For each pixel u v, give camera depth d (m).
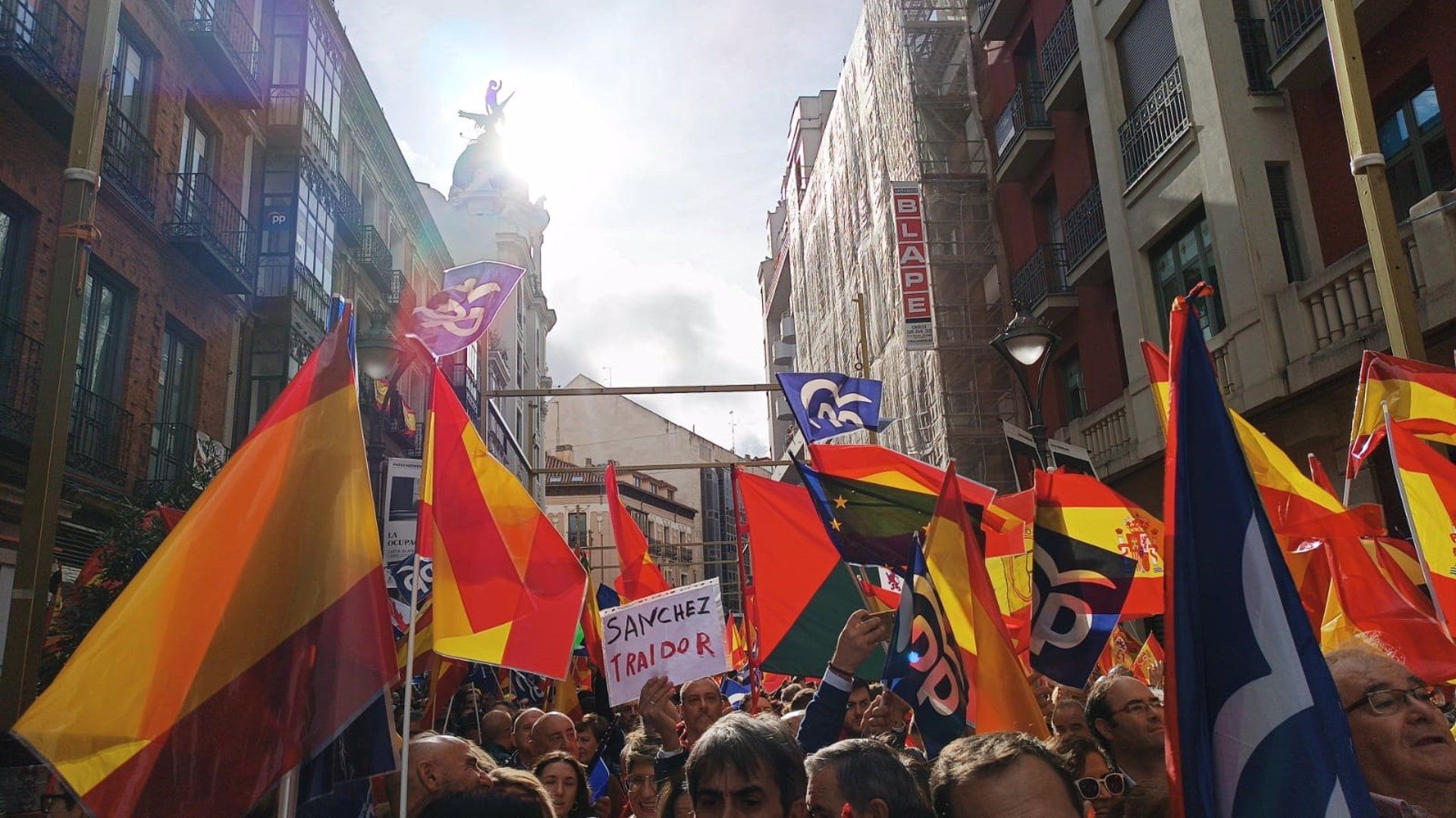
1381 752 2.68
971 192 23.75
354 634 3.24
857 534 6.18
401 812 3.39
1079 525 6.21
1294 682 2.58
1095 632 5.82
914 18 26.09
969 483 6.36
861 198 32.22
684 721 6.16
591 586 7.54
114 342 14.43
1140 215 15.42
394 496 12.98
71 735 2.88
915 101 24.55
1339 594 5.29
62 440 5.32
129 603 3.07
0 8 11.57
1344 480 11.59
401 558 12.70
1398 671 2.75
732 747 2.98
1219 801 2.58
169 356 16.17
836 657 4.23
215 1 17.44
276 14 20.12
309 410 3.47
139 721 2.96
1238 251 12.88
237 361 18.17
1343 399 11.47
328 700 3.13
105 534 10.46
